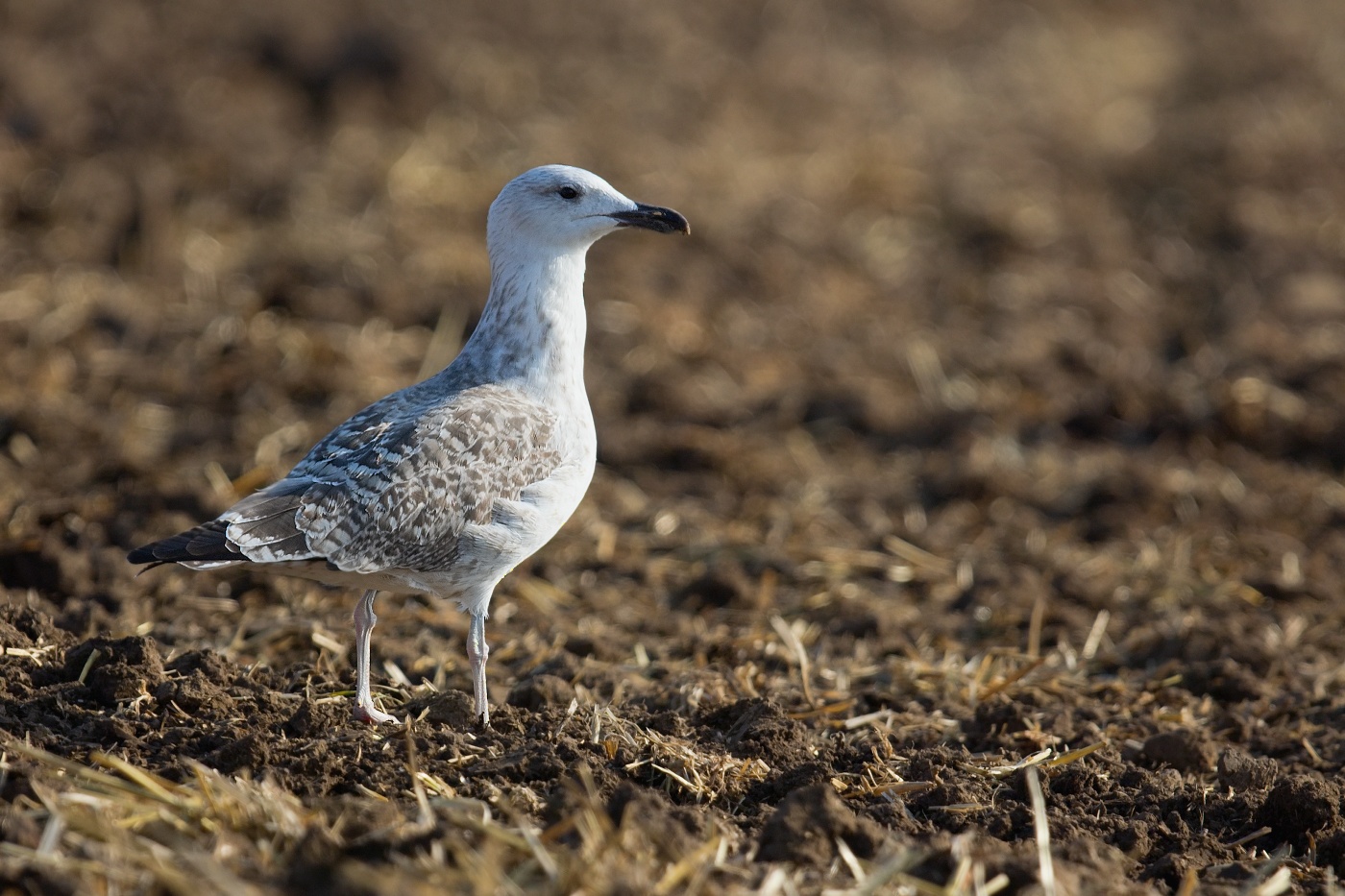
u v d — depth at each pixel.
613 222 9.53
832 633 11.89
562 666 10.42
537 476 9.11
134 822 7.14
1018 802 8.50
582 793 7.63
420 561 8.80
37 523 12.40
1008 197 22.42
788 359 17.58
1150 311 19.20
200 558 8.09
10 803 7.26
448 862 6.91
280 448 14.36
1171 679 10.95
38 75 22.41
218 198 19.77
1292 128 25.58
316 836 6.91
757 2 31.44
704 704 9.70
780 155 23.38
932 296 19.59
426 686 9.80
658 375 16.89
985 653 11.57
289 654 10.45
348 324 17.28
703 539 13.63
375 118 22.84
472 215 20.34
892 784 8.46
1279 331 18.31
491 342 9.56
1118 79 28.73
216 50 24.33
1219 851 8.11
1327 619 12.28
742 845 7.46
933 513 14.53
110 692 8.75
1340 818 8.34
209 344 16.45
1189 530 14.06
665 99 25.16
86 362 15.98
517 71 25.11
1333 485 15.02
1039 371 17.38
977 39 30.86
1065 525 14.12
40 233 18.64
